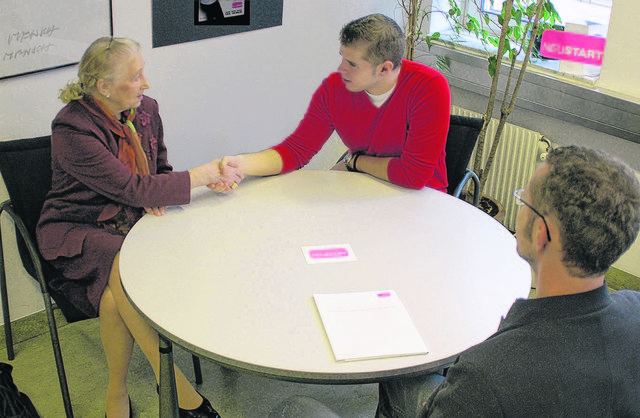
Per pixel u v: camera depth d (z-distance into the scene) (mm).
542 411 1029
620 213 1021
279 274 1714
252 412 2295
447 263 1787
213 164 2082
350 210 2037
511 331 1083
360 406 2330
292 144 2312
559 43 2984
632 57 2732
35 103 2361
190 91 2818
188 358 2510
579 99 2910
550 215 1068
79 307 2066
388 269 1750
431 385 1666
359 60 2072
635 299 1153
